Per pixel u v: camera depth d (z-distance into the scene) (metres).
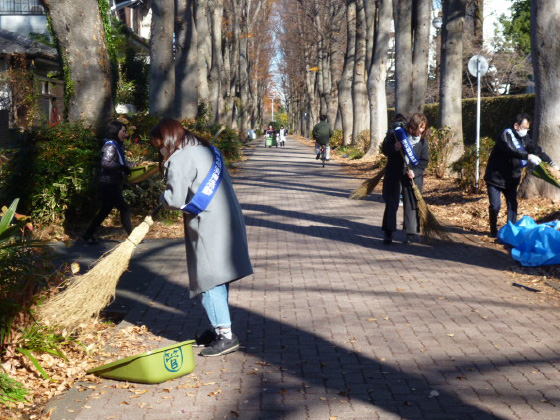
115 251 4.98
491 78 41.84
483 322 5.69
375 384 4.35
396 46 21.52
